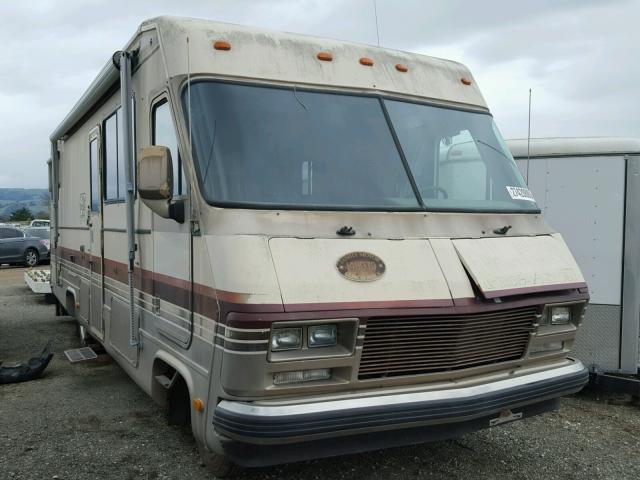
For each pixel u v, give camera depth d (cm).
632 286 587
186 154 362
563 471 429
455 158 434
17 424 505
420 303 338
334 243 340
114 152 539
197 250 351
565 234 612
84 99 611
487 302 359
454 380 363
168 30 399
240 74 380
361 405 321
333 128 391
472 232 396
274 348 310
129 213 466
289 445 319
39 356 704
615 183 591
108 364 703
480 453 454
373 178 386
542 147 616
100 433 484
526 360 393
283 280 314
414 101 437
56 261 880
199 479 401
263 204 345
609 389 586
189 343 364
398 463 431
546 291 388
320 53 416
